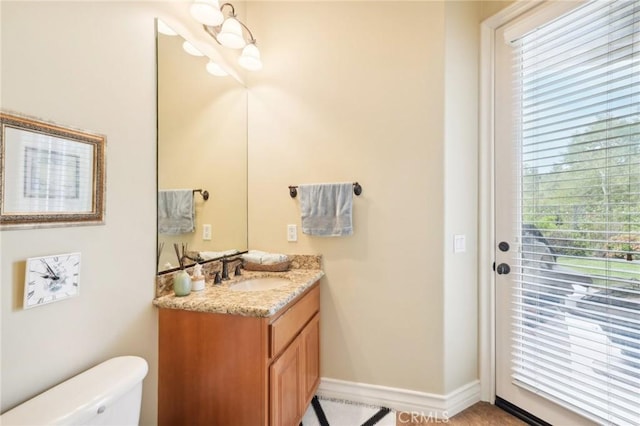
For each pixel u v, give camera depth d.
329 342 1.93
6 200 0.83
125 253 1.21
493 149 1.84
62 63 0.97
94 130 1.08
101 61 1.11
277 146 2.04
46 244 0.93
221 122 1.86
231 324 1.27
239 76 2.05
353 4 1.90
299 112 1.99
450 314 1.77
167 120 1.45
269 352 1.26
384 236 1.84
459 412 1.78
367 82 1.87
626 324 1.31
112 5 1.15
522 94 1.71
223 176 1.88
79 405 0.84
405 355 1.81
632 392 1.28
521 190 1.72
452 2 1.77
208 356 1.30
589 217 1.43
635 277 1.28
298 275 1.80
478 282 1.88
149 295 1.33
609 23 1.35
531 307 1.67
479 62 1.87
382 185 1.84
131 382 1.00
